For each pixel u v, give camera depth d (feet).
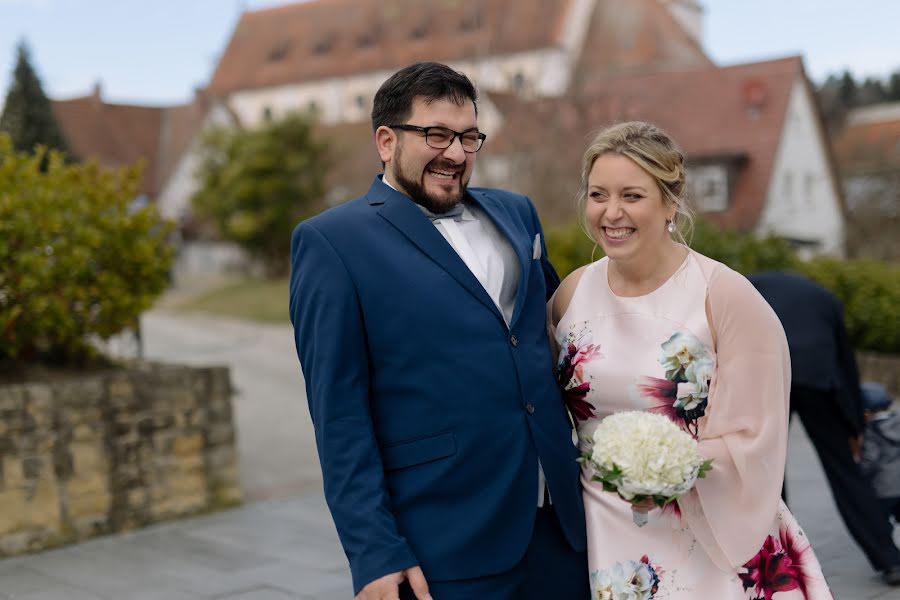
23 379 19.34
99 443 18.92
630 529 8.12
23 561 17.30
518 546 7.72
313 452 27.76
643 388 8.04
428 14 172.65
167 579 16.06
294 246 8.04
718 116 103.55
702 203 98.58
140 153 155.33
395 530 7.36
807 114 107.86
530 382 7.91
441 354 7.68
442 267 7.86
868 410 14.90
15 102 49.37
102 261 20.18
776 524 8.08
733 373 7.89
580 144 71.36
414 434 7.70
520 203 9.18
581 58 91.15
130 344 25.41
